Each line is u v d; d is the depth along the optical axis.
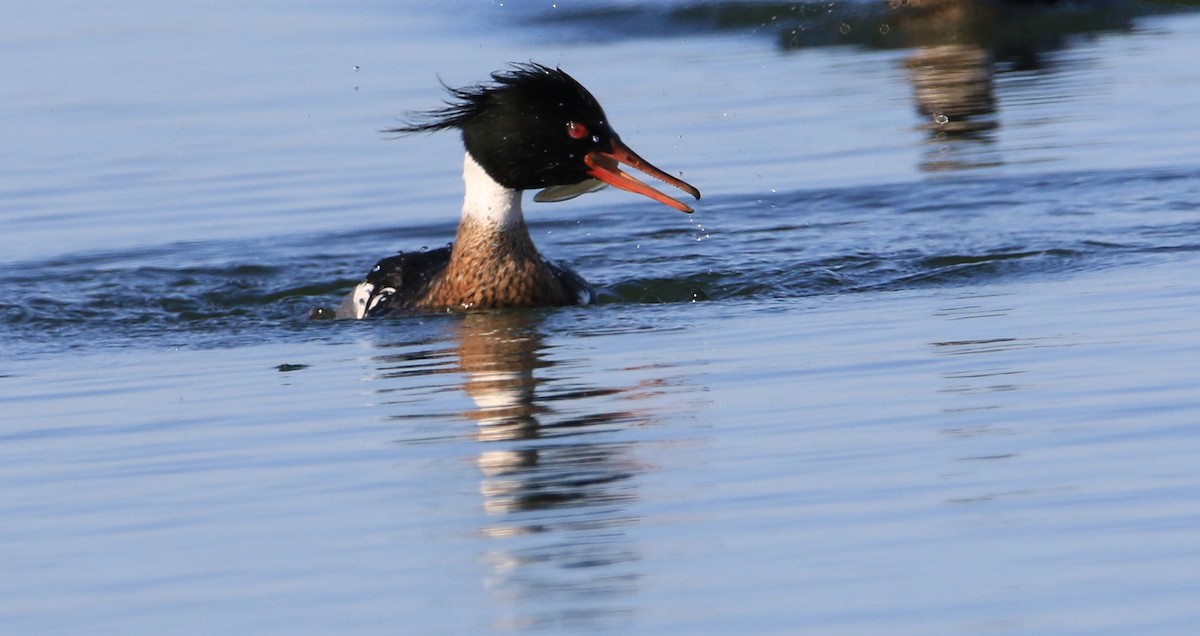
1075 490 8.21
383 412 10.48
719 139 20.14
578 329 12.80
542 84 13.43
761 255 15.41
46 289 15.33
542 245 16.55
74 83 24.27
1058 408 9.63
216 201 18.28
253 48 26.62
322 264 16.11
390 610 7.24
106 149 20.53
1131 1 28.41
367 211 17.80
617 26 28.86
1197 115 19.83
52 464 9.76
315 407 10.73
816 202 17.33
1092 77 22.81
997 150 18.89
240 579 7.70
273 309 14.66
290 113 21.94
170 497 8.97
